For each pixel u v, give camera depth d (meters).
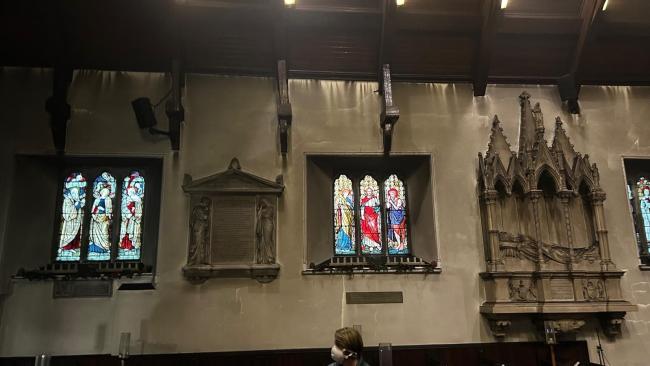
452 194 10.68
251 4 10.05
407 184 11.32
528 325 10.12
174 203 10.15
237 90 10.86
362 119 10.92
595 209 10.45
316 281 10.00
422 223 10.84
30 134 10.23
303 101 10.91
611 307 9.75
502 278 9.93
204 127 10.57
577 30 10.79
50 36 9.98
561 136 10.87
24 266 9.89
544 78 11.34
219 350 9.52
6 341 9.33
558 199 10.65
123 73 10.73
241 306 9.75
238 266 9.77
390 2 9.98
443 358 9.81
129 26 10.02
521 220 10.48
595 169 10.60
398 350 9.77
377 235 10.95
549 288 9.88
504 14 10.51
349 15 10.31
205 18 10.09
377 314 9.94
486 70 10.94
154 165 10.78
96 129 10.36
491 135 10.96
